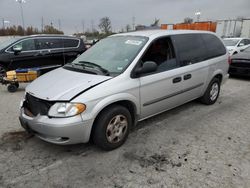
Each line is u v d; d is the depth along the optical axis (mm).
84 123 2887
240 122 4348
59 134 2816
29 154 3246
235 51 12422
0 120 4469
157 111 3963
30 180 2693
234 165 2961
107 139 3199
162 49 3914
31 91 3211
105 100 3021
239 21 23375
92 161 3066
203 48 4793
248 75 8195
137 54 3541
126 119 3396
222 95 6266
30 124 3059
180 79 4102
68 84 3117
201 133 3873
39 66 8828
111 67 3482
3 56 8000
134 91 3363
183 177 2730
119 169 2895
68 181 2678
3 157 3158
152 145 3473
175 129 4023
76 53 9711
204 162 3025
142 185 2602
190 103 5445
